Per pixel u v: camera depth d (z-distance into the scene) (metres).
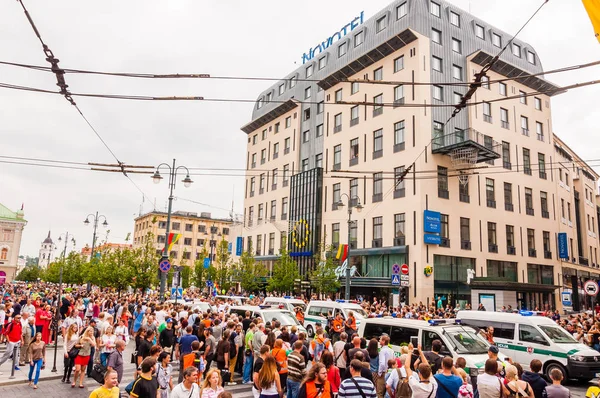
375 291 38.19
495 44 44.91
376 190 40.75
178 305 23.23
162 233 91.44
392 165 39.28
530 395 7.70
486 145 41.00
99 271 43.28
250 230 61.31
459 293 36.69
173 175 26.14
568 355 14.75
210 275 55.47
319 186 48.31
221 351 13.05
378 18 43.25
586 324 21.22
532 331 15.82
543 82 47.22
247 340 13.81
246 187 64.38
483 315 17.31
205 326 15.44
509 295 32.78
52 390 12.23
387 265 38.00
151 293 37.38
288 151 55.94
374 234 40.16
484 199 40.50
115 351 10.20
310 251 47.75
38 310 17.69
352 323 17.67
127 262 36.59
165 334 14.00
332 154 47.44
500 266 40.50
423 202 35.97
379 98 41.88
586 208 61.00
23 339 15.43
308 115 53.69
